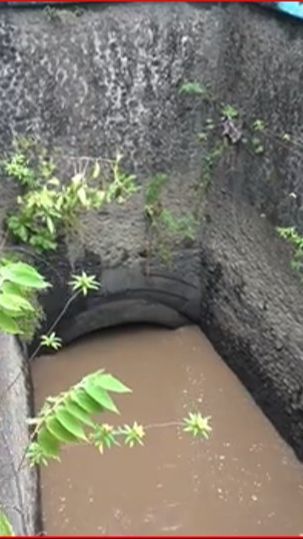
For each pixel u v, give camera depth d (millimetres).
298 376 4859
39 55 5160
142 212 5773
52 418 1716
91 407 1699
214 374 5742
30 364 5551
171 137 5625
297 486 4730
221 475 4832
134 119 5520
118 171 5531
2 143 5316
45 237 5469
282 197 4855
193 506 4621
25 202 5359
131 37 5293
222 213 5621
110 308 5969
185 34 5352
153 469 4871
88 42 5230
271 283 5082
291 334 4898
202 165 5699
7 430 3605
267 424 5238
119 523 4496
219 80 5426
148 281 5980
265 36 4820
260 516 4527
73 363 5820
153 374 5746
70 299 5203
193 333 6172
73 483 4754
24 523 3408
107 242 5746
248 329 5430
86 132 5457
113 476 4812
